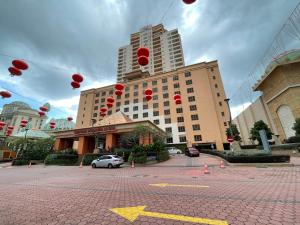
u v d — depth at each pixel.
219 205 4.37
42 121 53.09
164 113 47.38
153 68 71.50
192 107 44.44
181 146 41.28
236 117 48.84
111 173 12.76
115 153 21.69
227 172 10.56
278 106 27.89
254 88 32.62
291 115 25.36
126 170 14.50
